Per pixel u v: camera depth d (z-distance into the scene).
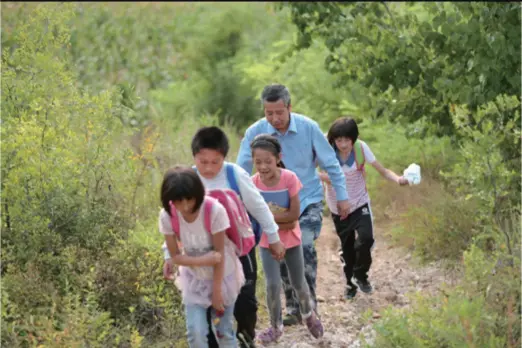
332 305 11.82
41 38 12.42
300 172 10.59
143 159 14.65
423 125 15.68
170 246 8.41
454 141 14.88
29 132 11.17
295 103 21.05
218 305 8.42
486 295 9.38
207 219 8.17
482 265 9.30
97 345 8.86
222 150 8.58
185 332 9.82
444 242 13.00
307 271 10.54
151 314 10.27
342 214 10.80
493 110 11.04
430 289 11.88
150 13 38.78
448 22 13.99
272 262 9.88
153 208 13.89
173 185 7.87
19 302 9.76
